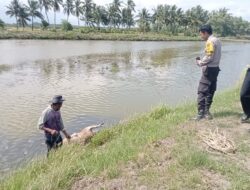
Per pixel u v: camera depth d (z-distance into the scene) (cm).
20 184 581
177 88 2234
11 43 6456
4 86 2122
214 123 905
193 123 912
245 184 550
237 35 17725
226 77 2816
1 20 10731
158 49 6338
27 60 3619
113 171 595
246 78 891
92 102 1730
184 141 761
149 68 3309
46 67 3105
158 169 611
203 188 541
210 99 933
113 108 1617
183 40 11638
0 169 903
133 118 1202
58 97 889
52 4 12112
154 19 14225
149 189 542
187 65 3662
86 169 609
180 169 609
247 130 847
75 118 1423
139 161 645
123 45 7288
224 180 571
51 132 876
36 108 1570
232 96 1382
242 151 703
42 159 750
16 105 1620
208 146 730
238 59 4662
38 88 2080
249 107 900
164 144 745
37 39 8425
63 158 717
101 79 2520
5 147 1071
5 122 1330
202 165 625
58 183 553
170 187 541
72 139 939
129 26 14125
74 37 9131
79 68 3114
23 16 11519
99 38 9606
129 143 768
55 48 5491
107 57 4309
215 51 887
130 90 2106
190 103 1392
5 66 3091
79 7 12762
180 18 14112
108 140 940
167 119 1007
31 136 1175
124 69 3167
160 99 1866
